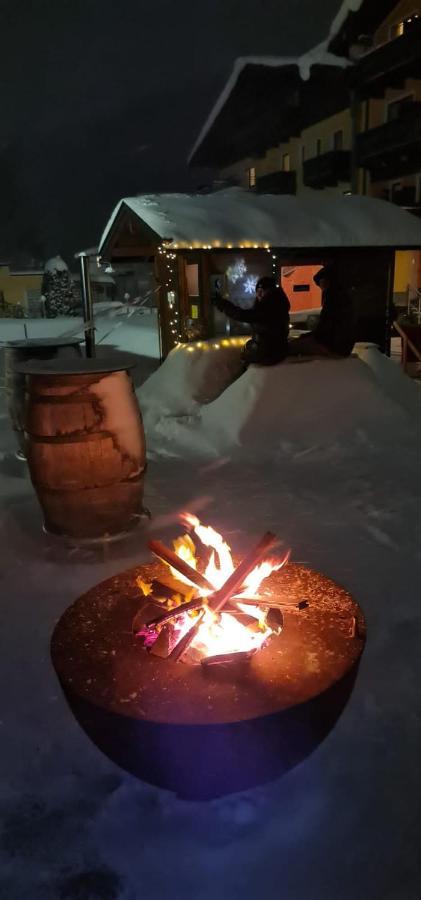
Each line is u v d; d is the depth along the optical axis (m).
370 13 24.89
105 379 3.50
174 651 1.94
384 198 25.08
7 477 5.30
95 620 2.19
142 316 17.78
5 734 2.31
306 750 1.89
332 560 3.64
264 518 4.32
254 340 6.72
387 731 2.27
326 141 28.00
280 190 30.67
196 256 8.24
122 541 3.75
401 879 1.76
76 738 2.29
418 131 20.67
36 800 2.03
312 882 1.76
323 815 1.95
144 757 1.78
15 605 3.18
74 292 30.77
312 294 13.70
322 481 5.07
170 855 1.84
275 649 1.98
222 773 1.78
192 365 7.67
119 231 9.48
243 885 1.75
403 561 3.61
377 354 7.83
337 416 6.24
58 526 3.70
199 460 5.75
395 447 5.89
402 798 2.00
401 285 21.27
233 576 2.20
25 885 1.77
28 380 3.53
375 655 2.70
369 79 23.39
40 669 2.67
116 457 3.55
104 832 1.91
